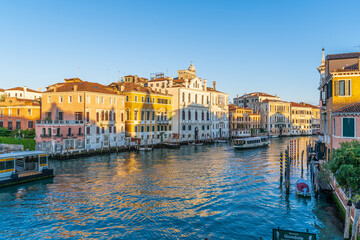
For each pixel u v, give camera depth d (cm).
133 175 3175
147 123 6075
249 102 10706
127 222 1875
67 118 4903
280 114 10019
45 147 4275
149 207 2145
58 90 5044
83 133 4688
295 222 1877
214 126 8156
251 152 5400
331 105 2455
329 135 2572
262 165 3925
